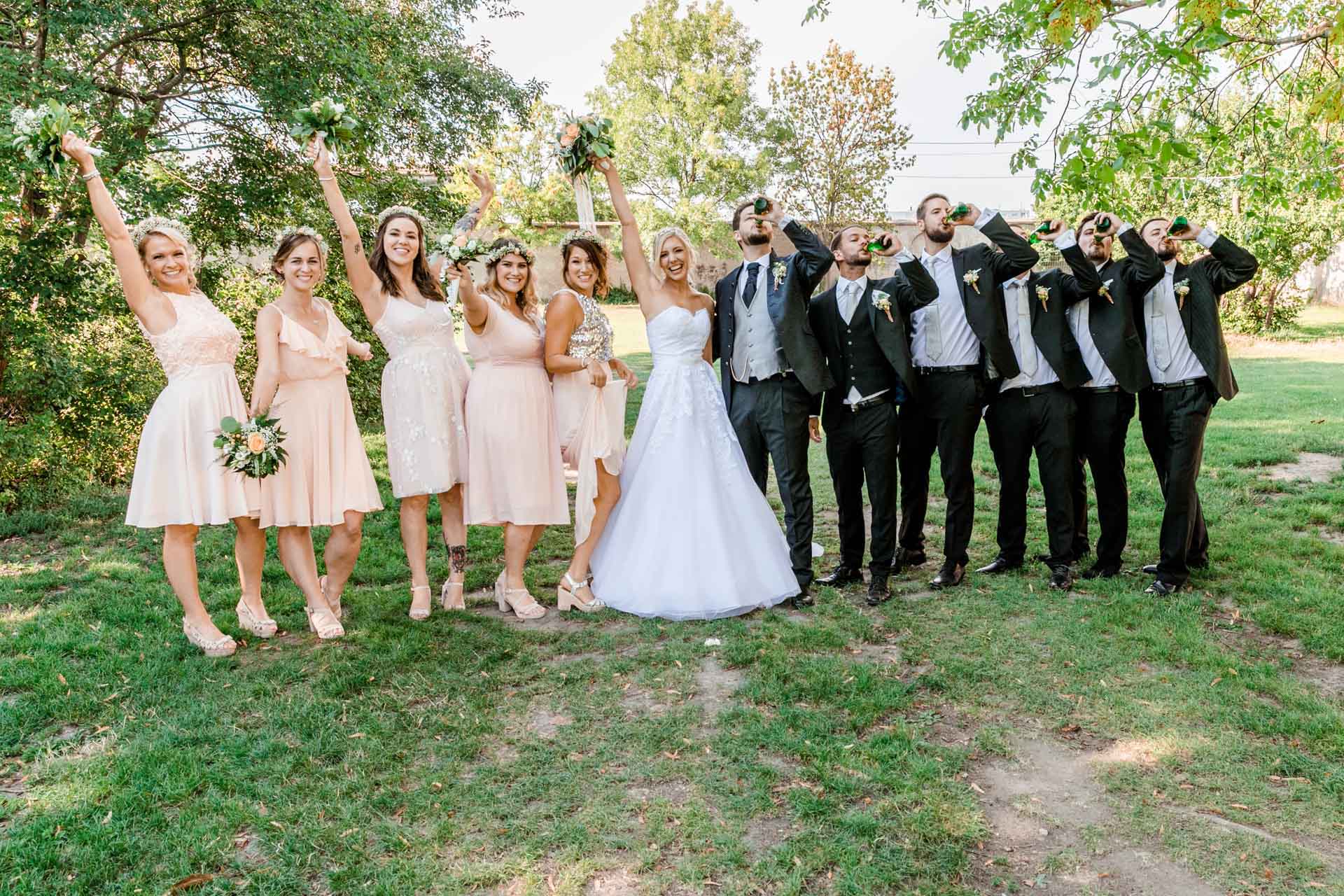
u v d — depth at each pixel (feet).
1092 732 10.58
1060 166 15.93
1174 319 15.10
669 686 11.93
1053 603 14.83
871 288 14.97
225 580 16.65
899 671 12.32
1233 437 28.55
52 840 8.52
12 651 13.12
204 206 28.84
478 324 14.25
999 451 16.34
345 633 13.89
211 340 12.72
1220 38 13.78
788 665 12.37
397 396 14.08
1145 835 8.60
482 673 12.35
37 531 20.85
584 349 14.58
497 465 14.19
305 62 26.58
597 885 7.98
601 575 15.55
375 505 14.15
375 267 14.19
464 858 8.36
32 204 24.40
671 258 15.29
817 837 8.56
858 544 16.11
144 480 12.42
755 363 15.10
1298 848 8.30
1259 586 15.02
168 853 8.41
